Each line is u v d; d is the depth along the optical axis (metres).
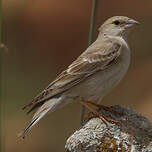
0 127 9.30
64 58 16.36
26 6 15.84
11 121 14.13
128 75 15.44
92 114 7.89
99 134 7.32
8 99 14.94
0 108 9.24
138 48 16.14
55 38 16.52
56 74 16.05
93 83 8.17
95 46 8.56
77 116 14.50
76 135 7.31
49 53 16.39
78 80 8.16
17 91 15.29
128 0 17.23
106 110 7.95
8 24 16.11
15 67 15.99
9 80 15.59
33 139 13.76
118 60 8.26
